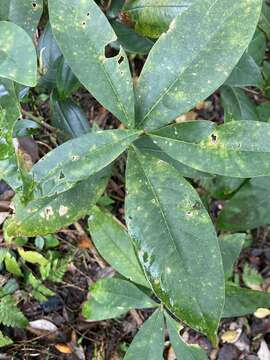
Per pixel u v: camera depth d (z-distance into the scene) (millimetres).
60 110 403
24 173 275
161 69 283
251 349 553
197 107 620
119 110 287
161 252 282
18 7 316
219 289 277
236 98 435
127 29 382
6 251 517
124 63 285
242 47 275
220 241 397
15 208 312
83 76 284
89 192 320
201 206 282
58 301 540
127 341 539
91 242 546
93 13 279
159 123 287
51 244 539
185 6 322
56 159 275
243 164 277
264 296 400
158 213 284
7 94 289
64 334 530
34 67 256
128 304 425
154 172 288
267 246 584
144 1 331
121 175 556
